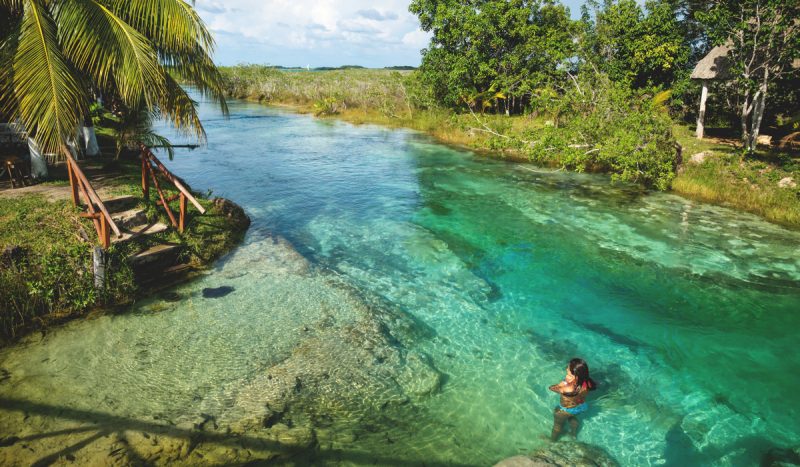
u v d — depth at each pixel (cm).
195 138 2909
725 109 2928
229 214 1340
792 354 847
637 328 923
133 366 739
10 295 819
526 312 973
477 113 3538
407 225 1468
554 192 1842
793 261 1216
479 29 3400
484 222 1503
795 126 2173
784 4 1820
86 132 1662
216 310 921
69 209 1055
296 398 682
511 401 704
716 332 912
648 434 643
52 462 539
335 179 2017
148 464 545
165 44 1156
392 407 676
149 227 1112
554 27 3500
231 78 6212
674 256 1250
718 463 594
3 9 1085
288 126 3591
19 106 962
